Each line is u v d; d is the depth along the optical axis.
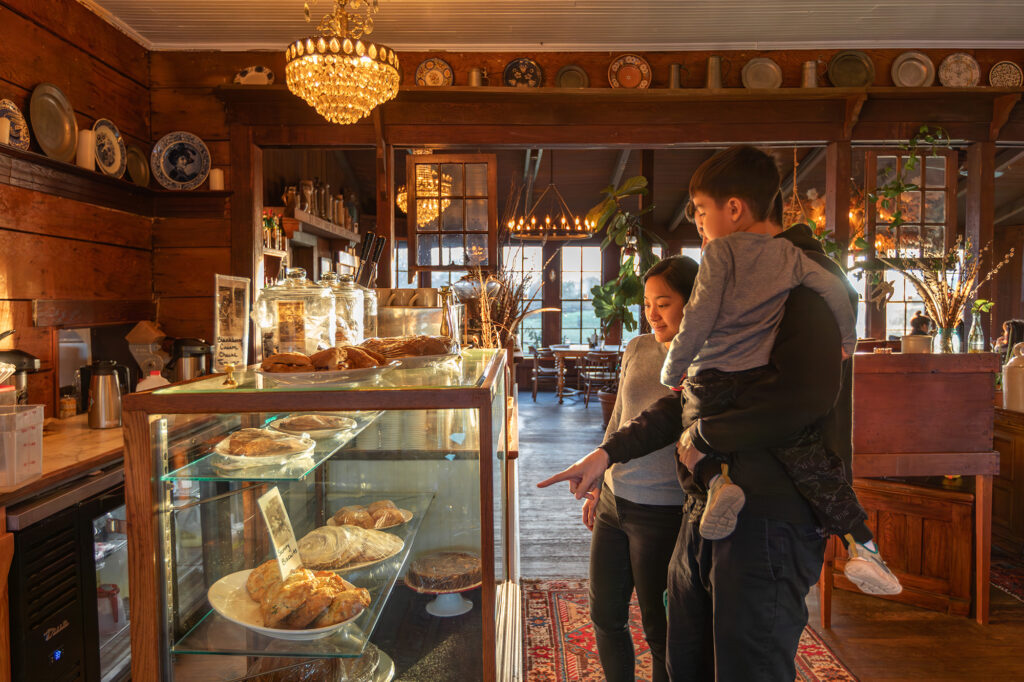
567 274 11.16
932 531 2.80
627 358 1.81
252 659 1.19
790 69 4.37
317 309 1.42
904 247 4.55
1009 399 3.31
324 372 1.13
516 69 4.34
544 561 3.38
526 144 4.32
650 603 1.61
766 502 1.20
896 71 4.34
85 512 1.98
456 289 3.17
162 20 3.82
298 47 2.89
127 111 3.94
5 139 2.71
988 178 4.34
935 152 4.48
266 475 1.18
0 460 1.71
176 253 4.14
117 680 2.20
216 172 4.11
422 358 1.40
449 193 4.52
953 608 2.75
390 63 3.02
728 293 1.22
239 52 4.18
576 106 4.28
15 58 2.94
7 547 1.69
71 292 3.26
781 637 1.21
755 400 1.16
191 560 1.17
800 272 1.18
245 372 1.36
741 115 4.29
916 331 3.25
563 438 6.55
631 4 3.72
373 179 9.45
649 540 1.60
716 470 1.23
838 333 1.17
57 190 3.13
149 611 1.10
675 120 4.29
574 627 2.68
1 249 2.76
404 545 1.20
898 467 2.59
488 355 1.75
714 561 1.25
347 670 1.18
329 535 1.28
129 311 3.79
